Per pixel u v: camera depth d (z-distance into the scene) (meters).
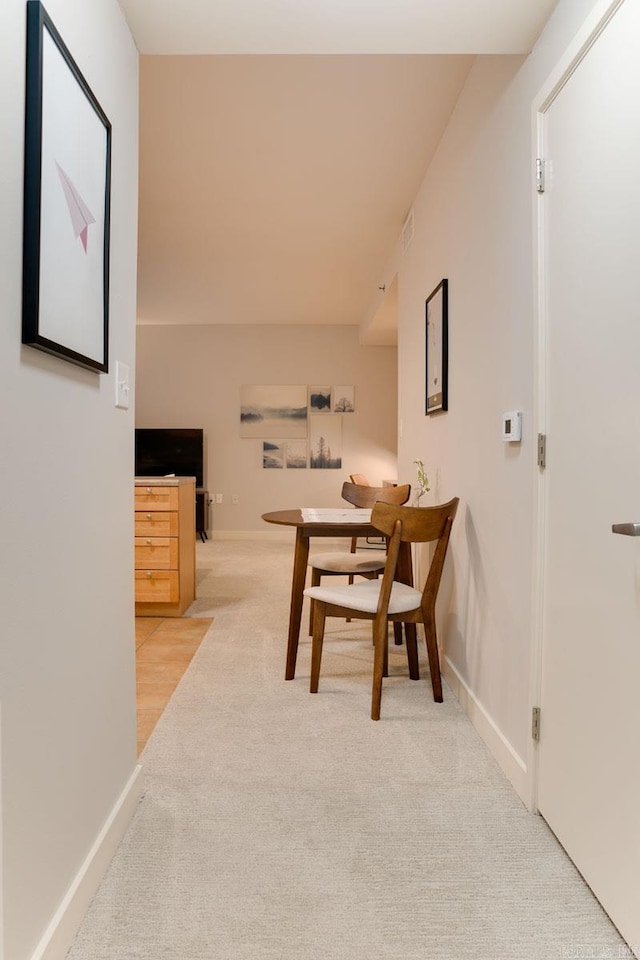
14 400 1.02
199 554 6.56
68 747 1.27
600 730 1.37
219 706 2.48
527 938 1.28
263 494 7.79
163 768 1.98
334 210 4.01
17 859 1.03
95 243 1.39
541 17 1.67
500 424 2.06
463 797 1.82
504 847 1.58
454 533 2.71
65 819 1.25
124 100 1.68
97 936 1.27
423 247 3.50
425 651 3.22
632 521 1.24
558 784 1.59
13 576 1.02
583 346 1.46
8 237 1.00
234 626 3.68
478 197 2.33
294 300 6.45
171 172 3.47
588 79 1.42
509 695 1.95
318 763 2.02
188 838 1.61
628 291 1.25
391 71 2.52
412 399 3.82
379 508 2.33
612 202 1.31
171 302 6.56
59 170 1.17
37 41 1.05
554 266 1.63
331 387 7.77
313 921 1.32
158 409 7.78
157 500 3.79
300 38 1.78
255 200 3.86
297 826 1.67
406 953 1.23
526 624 1.80
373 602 2.43
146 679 2.79
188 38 1.77
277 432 7.78
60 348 1.17
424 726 2.30
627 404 1.25
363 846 1.58
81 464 1.35
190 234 4.46
